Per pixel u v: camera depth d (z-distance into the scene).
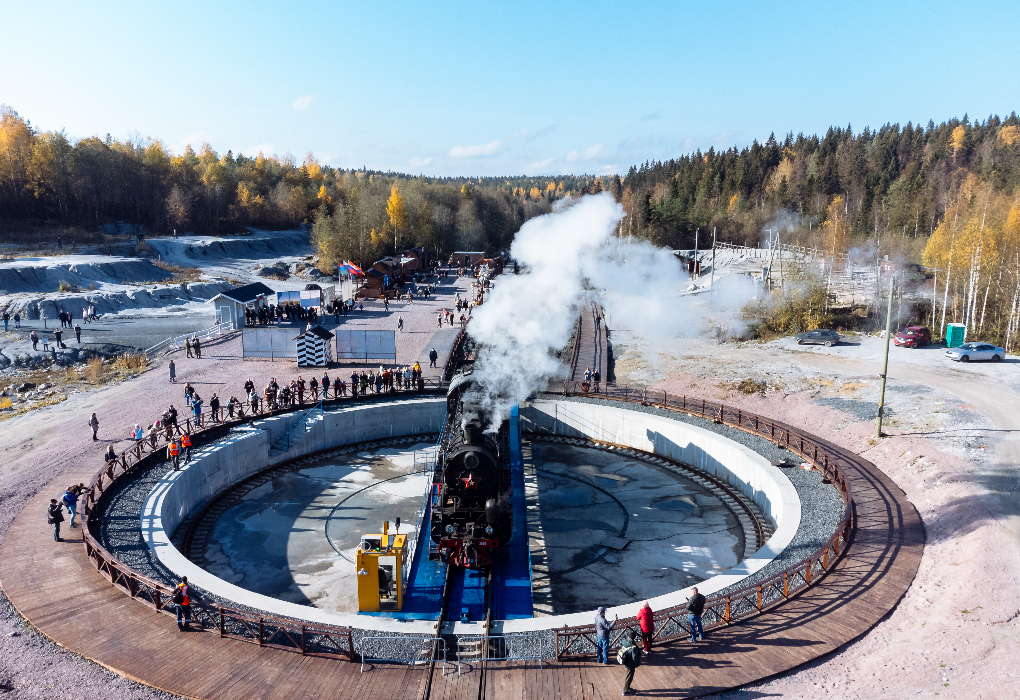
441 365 42.81
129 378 38.50
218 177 144.12
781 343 48.31
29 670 12.80
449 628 15.11
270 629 14.67
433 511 20.20
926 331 45.28
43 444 27.00
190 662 13.24
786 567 17.64
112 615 14.89
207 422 30.53
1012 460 24.02
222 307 53.50
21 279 63.56
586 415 35.69
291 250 128.25
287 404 33.59
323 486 28.45
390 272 85.50
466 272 108.44
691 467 31.16
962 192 86.69
